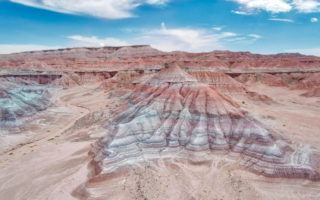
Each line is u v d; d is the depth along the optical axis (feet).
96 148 164.86
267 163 139.95
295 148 151.74
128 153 150.82
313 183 130.21
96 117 242.78
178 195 126.00
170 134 168.66
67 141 202.08
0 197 132.67
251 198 123.24
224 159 151.02
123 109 227.20
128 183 133.39
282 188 128.67
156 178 136.36
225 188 130.11
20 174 152.46
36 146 199.21
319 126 242.17
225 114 174.40
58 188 135.13
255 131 157.89
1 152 195.31
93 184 133.28
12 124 238.07
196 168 146.61
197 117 176.35
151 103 194.49
